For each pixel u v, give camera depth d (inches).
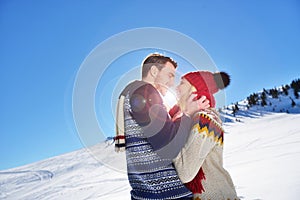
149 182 49.1
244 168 467.2
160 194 48.9
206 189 51.9
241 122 2048.5
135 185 51.4
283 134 1226.0
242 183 314.3
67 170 1492.4
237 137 1462.8
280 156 512.7
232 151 1048.2
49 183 1296.8
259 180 306.8
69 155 1836.9
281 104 2384.4
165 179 48.9
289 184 249.8
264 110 2322.8
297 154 479.8
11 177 1622.8
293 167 340.8
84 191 869.2
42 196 1039.6
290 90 2704.2
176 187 49.3
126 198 572.4
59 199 869.2
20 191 1283.2
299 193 215.5
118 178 960.3
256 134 1425.9
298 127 1366.9
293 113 2070.6
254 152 788.0
